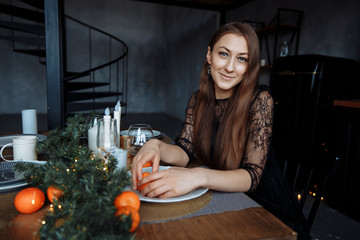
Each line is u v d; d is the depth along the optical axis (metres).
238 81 0.98
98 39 7.91
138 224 0.53
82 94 5.20
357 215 2.07
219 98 1.11
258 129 0.96
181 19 7.05
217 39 0.96
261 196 1.04
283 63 2.69
